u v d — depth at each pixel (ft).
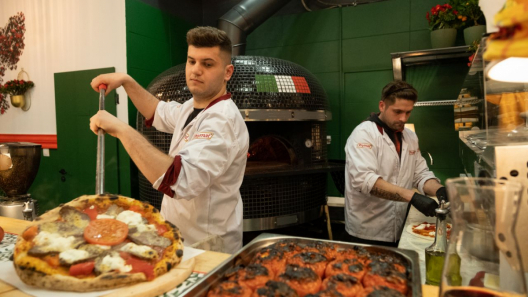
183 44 14.74
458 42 11.85
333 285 2.61
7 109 15.70
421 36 12.28
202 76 4.82
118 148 12.59
